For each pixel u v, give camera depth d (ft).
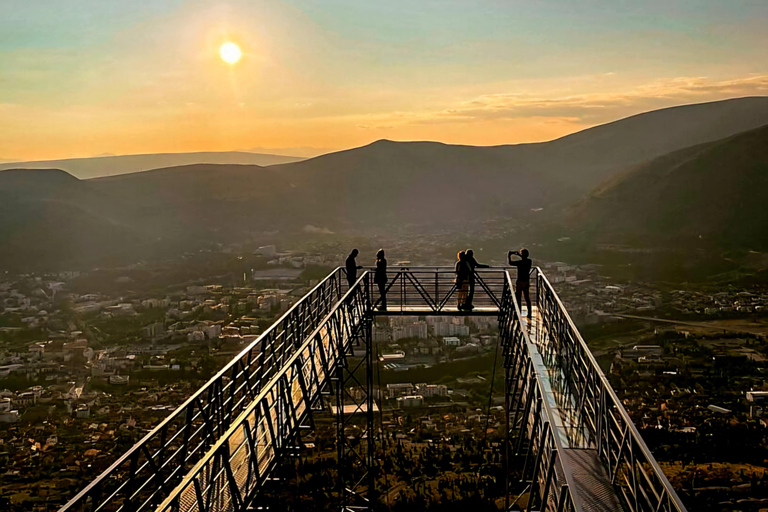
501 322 75.92
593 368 39.06
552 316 59.41
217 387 41.01
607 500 32.32
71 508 25.41
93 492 27.14
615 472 33.19
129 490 30.07
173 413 34.30
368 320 75.87
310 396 49.19
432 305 77.20
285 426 41.91
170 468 83.20
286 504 77.71
